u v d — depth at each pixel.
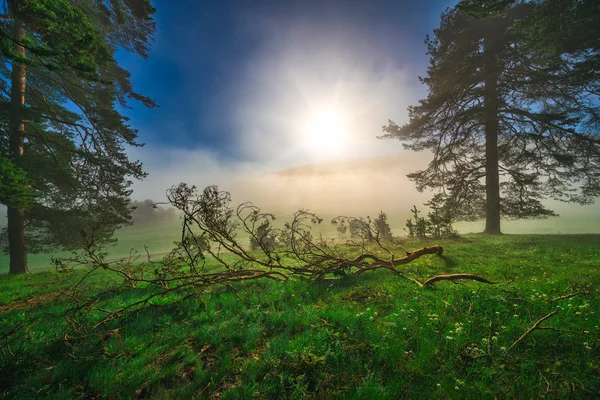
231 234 7.00
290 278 7.24
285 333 3.77
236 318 4.38
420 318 3.86
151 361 3.32
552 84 19.91
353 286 6.21
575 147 21.02
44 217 18.64
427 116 24.36
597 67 16.14
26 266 17.23
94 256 6.15
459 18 21.28
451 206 25.12
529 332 3.14
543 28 14.20
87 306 5.07
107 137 21.17
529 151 22.45
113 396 2.74
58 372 3.11
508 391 2.38
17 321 5.00
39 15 9.55
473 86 23.05
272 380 2.75
